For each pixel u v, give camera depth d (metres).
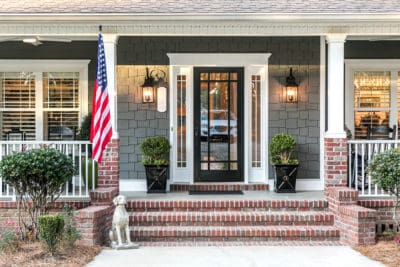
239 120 10.42
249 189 10.15
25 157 7.48
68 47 10.90
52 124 11.09
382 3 9.15
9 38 9.60
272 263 6.71
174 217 8.27
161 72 10.28
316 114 10.25
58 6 8.91
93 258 6.92
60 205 8.31
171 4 9.15
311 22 8.54
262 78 10.34
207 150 10.44
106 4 9.09
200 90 10.42
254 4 9.15
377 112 11.22
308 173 10.22
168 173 10.12
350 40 10.87
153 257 7.00
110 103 8.60
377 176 7.69
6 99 11.05
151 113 10.28
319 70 10.24
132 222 8.27
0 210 8.32
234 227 8.20
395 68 11.09
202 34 8.70
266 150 10.25
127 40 10.24
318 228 8.13
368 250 7.24
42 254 6.95
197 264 6.65
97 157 7.92
